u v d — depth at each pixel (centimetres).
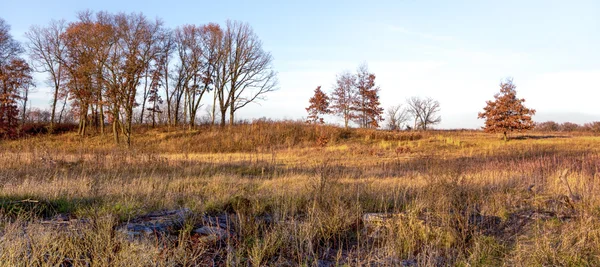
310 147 2912
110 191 788
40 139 3566
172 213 585
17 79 3728
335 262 449
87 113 3853
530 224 567
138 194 761
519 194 764
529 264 427
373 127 4650
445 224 529
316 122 4056
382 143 3023
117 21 3300
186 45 4372
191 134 3616
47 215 608
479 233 524
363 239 529
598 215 577
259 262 416
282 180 1030
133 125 4438
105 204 640
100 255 388
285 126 3500
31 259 362
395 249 475
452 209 615
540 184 855
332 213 584
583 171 945
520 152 2291
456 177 684
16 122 3662
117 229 482
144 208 639
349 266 423
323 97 4481
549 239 481
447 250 473
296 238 479
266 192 804
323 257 465
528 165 1183
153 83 4300
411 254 470
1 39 3762
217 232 501
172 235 489
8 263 354
